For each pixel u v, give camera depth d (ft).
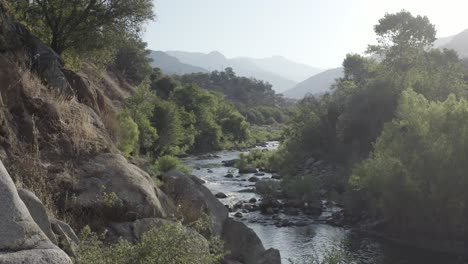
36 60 42.88
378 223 90.84
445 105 91.86
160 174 46.83
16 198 13.41
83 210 28.45
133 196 30.99
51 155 30.86
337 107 188.85
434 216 83.61
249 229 42.68
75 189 29.45
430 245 81.35
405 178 86.58
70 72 48.57
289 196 118.62
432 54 225.35
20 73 33.63
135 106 149.69
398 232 87.25
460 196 81.20
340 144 170.60
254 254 41.11
